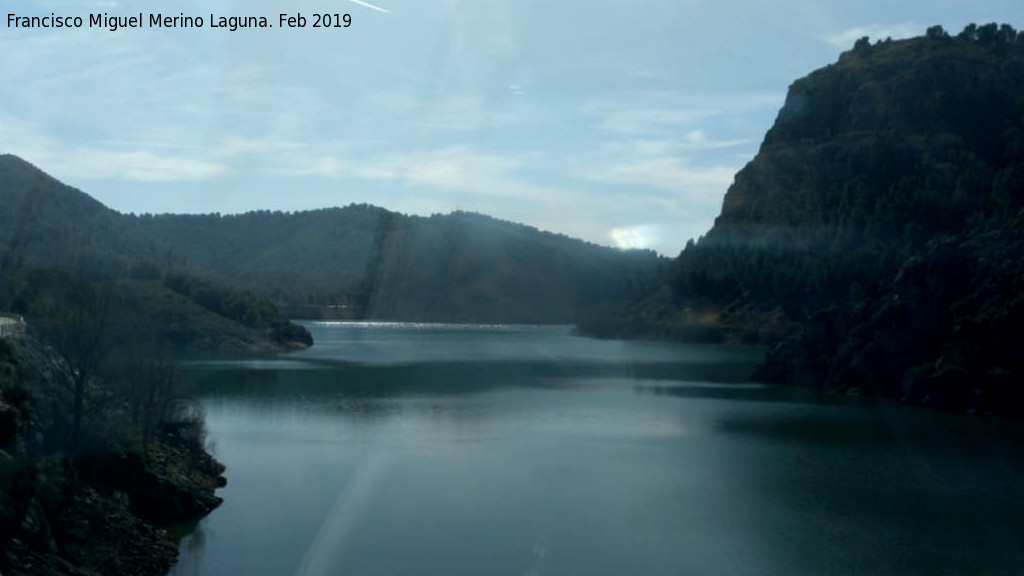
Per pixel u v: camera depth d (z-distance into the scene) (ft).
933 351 213.05
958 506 112.37
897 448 149.18
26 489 78.59
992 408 188.55
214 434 151.94
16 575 71.20
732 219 473.67
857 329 231.50
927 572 89.56
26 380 93.91
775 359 247.09
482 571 87.81
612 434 159.12
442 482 119.75
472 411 183.73
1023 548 96.63
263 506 106.73
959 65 454.81
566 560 90.99
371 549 93.15
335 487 115.65
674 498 114.42
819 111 486.38
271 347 294.87
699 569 89.92
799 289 379.96
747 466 133.28
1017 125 414.41
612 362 306.35
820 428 168.66
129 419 107.34
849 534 100.89
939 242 245.04
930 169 403.34
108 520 87.71
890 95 455.22
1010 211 263.49
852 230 381.81
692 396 215.72
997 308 202.39
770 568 90.22
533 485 119.03
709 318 412.16
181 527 98.68
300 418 170.40
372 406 188.44
